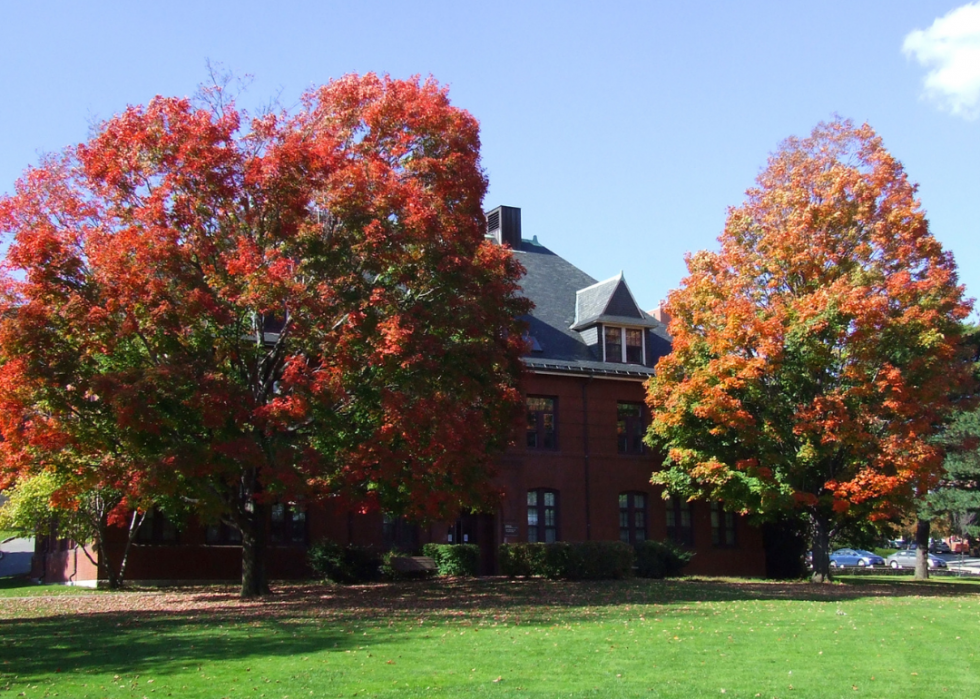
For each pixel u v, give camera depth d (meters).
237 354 20.94
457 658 12.77
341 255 20.83
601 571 28.56
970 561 56.91
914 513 37.25
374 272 21.73
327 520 31.00
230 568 29.53
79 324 18.98
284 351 22.23
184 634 15.38
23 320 18.88
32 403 19.78
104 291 19.16
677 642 14.31
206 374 19.39
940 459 26.89
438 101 23.05
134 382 18.86
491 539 33.56
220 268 20.97
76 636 15.39
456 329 21.38
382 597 22.73
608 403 36.28
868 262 28.95
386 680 11.29
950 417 39.66
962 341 35.19
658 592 24.05
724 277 30.61
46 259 19.09
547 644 14.04
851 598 23.47
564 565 28.42
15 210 20.39
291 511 30.45
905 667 12.42
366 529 31.70
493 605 20.36
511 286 24.20
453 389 21.48
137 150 20.67
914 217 28.42
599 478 35.47
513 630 15.66
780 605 20.72
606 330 36.75
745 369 27.30
